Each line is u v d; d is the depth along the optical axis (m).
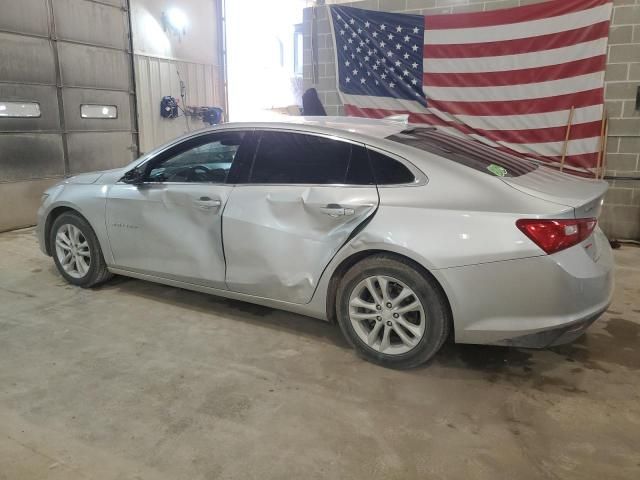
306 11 7.17
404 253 2.77
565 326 2.59
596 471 2.15
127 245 3.92
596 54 5.62
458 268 2.66
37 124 7.10
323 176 3.12
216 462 2.20
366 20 6.72
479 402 2.66
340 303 3.08
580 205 2.61
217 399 2.67
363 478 2.11
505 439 2.36
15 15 6.66
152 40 9.43
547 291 2.56
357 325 3.06
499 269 2.60
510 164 3.16
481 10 6.10
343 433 2.40
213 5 11.05
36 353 3.17
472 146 3.41
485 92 6.22
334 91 7.17
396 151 2.96
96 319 3.69
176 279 3.76
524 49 5.93
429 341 2.83
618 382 2.87
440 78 6.41
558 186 2.85
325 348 3.26
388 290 2.91
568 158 5.97
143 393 2.73
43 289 4.29
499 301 2.64
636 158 5.75
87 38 7.81
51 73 7.25
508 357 3.15
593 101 5.73
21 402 2.64
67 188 4.27
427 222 2.75
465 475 2.13
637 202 5.84
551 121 5.96
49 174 7.36
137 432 2.40
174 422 2.47
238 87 12.95
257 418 2.51
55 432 2.40
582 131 5.84
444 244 2.68
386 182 2.94
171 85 10.05
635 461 2.21
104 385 2.81
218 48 11.35
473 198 2.72
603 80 5.67
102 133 8.26
